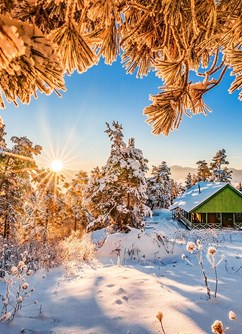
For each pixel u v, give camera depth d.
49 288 5.84
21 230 26.00
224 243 15.20
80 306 4.43
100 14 1.20
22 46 0.57
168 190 58.94
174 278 6.01
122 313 3.97
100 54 1.27
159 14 1.48
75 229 34.16
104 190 19.88
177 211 46.03
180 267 7.52
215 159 66.44
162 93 1.55
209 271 6.63
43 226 25.30
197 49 1.56
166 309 3.94
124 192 19.41
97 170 24.38
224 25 1.52
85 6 1.12
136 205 19.75
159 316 1.67
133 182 19.34
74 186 35.44
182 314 3.71
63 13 1.23
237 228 34.66
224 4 1.45
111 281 5.80
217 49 1.77
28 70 0.73
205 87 1.83
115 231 18.92
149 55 1.80
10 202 21.34
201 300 4.17
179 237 17.67
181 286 5.21
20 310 4.38
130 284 5.41
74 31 1.08
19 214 22.73
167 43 1.38
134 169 19.48
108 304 4.39
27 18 1.17
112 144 20.44
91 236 18.17
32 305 4.72
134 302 4.39
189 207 36.56
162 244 11.45
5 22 0.66
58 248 12.00
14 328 3.60
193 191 42.41
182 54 1.59
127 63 1.80
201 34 1.53
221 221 36.06
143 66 1.80
